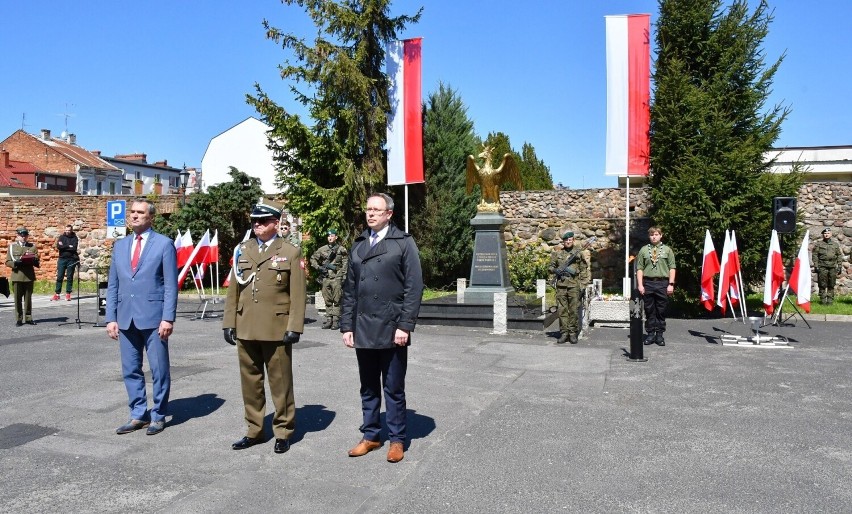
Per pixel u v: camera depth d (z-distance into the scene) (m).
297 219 23.17
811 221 19.66
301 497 4.44
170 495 4.49
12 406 6.84
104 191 50.25
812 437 5.80
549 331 12.86
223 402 7.05
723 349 10.62
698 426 6.14
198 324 13.91
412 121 19.55
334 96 20.83
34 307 17.45
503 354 10.09
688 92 15.82
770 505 4.31
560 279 11.25
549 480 4.75
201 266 15.45
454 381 8.11
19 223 25.94
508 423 6.22
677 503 4.34
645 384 7.94
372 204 5.31
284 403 5.45
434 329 13.26
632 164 16.14
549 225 22.80
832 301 17.39
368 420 5.37
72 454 5.35
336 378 8.26
